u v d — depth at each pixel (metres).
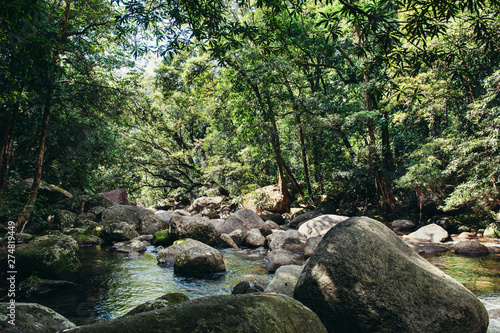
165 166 25.89
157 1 4.96
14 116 8.86
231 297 2.42
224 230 13.59
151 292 6.27
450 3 3.58
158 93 23.50
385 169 18.09
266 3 4.91
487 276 6.93
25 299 5.63
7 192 9.05
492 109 10.80
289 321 2.36
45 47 6.39
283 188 20.48
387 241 3.93
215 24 4.99
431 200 15.76
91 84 11.91
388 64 4.30
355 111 18.67
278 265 7.88
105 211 14.70
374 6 3.80
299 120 19.83
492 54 4.03
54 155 12.93
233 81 18.64
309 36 17.97
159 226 14.81
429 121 15.34
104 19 11.88
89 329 1.81
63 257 6.87
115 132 15.73
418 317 3.25
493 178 11.34
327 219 12.53
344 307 3.45
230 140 22.41
